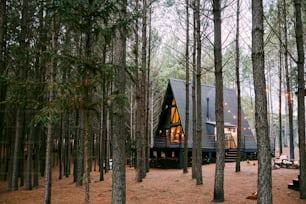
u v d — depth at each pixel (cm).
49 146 810
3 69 1131
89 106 512
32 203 916
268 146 560
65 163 1908
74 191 1104
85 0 518
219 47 883
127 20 560
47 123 495
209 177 1298
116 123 606
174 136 2378
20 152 1359
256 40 584
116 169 597
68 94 487
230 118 2545
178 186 1101
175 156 2277
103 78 528
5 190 1249
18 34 1161
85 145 527
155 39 1948
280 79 2062
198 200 846
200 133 1127
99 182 1353
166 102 2488
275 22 1639
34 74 1243
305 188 815
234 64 2706
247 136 2442
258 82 575
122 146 606
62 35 998
